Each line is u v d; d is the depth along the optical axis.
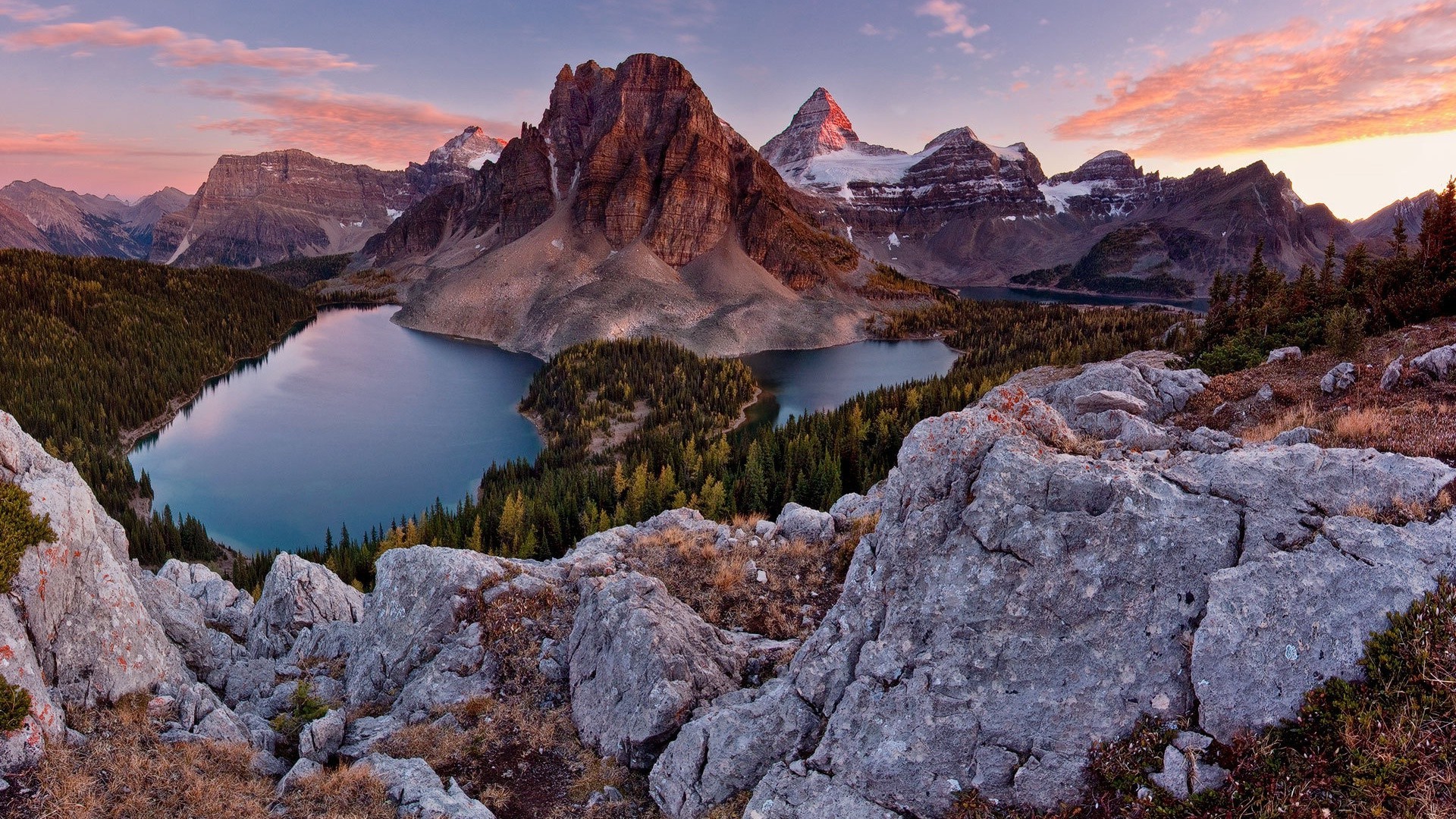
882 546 17.05
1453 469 13.13
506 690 21.19
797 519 29.53
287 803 16.33
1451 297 37.28
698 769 15.91
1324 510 13.38
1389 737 10.40
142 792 15.89
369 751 18.91
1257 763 11.24
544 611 23.78
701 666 19.27
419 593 24.70
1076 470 14.87
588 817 16.28
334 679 25.66
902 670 14.79
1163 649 12.82
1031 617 13.89
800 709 16.02
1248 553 12.89
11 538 17.52
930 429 17.47
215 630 30.52
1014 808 12.68
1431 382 24.17
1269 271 76.38
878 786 13.68
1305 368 33.41
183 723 18.95
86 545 19.95
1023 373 65.19
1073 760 12.59
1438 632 10.98
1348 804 10.30
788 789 14.43
